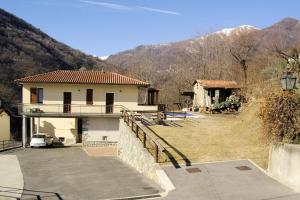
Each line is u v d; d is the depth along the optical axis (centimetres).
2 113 4541
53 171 2123
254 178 1454
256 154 1767
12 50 8844
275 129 1486
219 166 1622
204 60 7625
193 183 1424
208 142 2069
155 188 1521
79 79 3800
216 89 4378
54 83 3719
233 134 2306
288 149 1360
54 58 10188
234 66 6341
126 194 1455
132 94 3831
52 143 3694
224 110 3884
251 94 3553
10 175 2020
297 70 2105
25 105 3609
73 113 3647
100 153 3034
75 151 3203
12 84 7512
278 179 1415
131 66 11050
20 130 6731
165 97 7500
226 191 1313
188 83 7225
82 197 1468
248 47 5816
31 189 1662
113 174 1928
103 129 3756
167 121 2991
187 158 1750
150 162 1750
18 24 11275
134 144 2158
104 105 3694
